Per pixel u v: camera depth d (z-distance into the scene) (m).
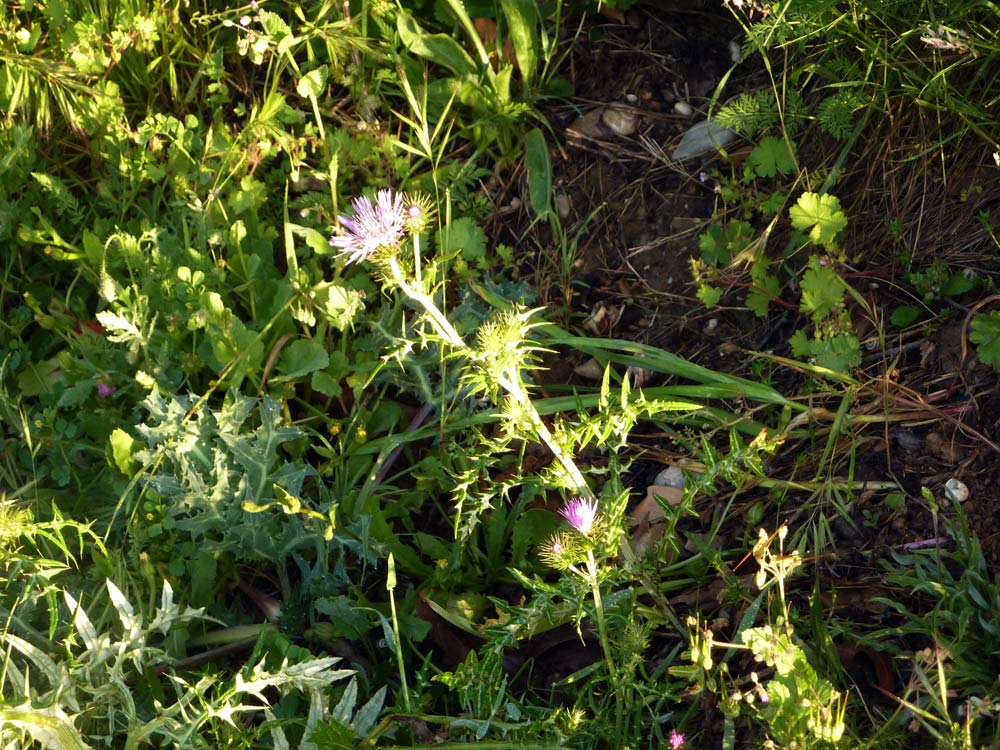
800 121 2.95
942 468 2.35
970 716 1.80
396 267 2.02
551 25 3.35
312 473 2.51
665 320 2.90
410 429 2.71
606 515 2.03
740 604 2.27
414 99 3.12
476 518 2.19
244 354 2.62
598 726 2.03
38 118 3.23
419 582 2.51
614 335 2.91
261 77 3.45
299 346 2.68
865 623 2.19
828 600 2.24
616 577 2.12
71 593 2.38
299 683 2.01
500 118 3.15
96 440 2.70
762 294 2.75
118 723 2.13
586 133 3.20
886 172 2.78
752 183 2.96
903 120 2.78
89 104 3.15
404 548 2.45
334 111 3.31
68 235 3.14
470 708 2.12
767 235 2.76
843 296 2.62
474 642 2.35
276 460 2.48
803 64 3.00
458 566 2.40
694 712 2.13
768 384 2.65
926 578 2.14
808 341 2.59
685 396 2.66
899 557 2.21
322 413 2.70
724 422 2.58
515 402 2.08
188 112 3.41
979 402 2.39
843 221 2.59
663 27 3.31
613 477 2.19
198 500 2.36
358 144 3.09
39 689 2.19
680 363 2.64
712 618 2.30
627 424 2.12
